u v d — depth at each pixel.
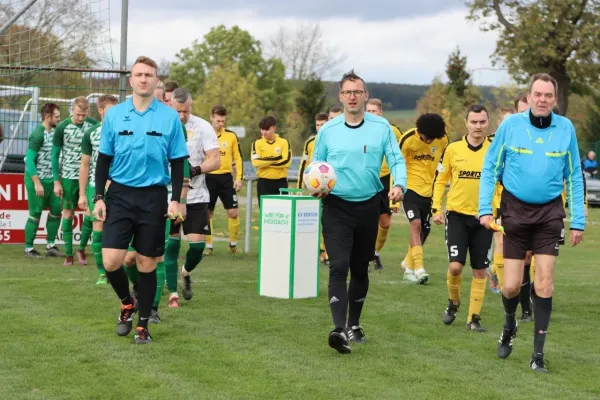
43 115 13.04
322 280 11.55
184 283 9.44
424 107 61.00
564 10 43.47
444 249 17.91
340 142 7.22
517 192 6.91
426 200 11.55
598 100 52.44
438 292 10.73
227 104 65.69
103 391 5.74
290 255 9.77
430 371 6.59
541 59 45.34
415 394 5.89
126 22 13.99
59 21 14.66
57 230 13.57
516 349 7.61
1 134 14.90
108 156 7.12
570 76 43.94
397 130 12.52
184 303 9.27
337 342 6.92
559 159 6.83
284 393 5.81
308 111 63.25
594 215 29.12
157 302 8.09
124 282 7.29
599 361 7.22
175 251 8.94
